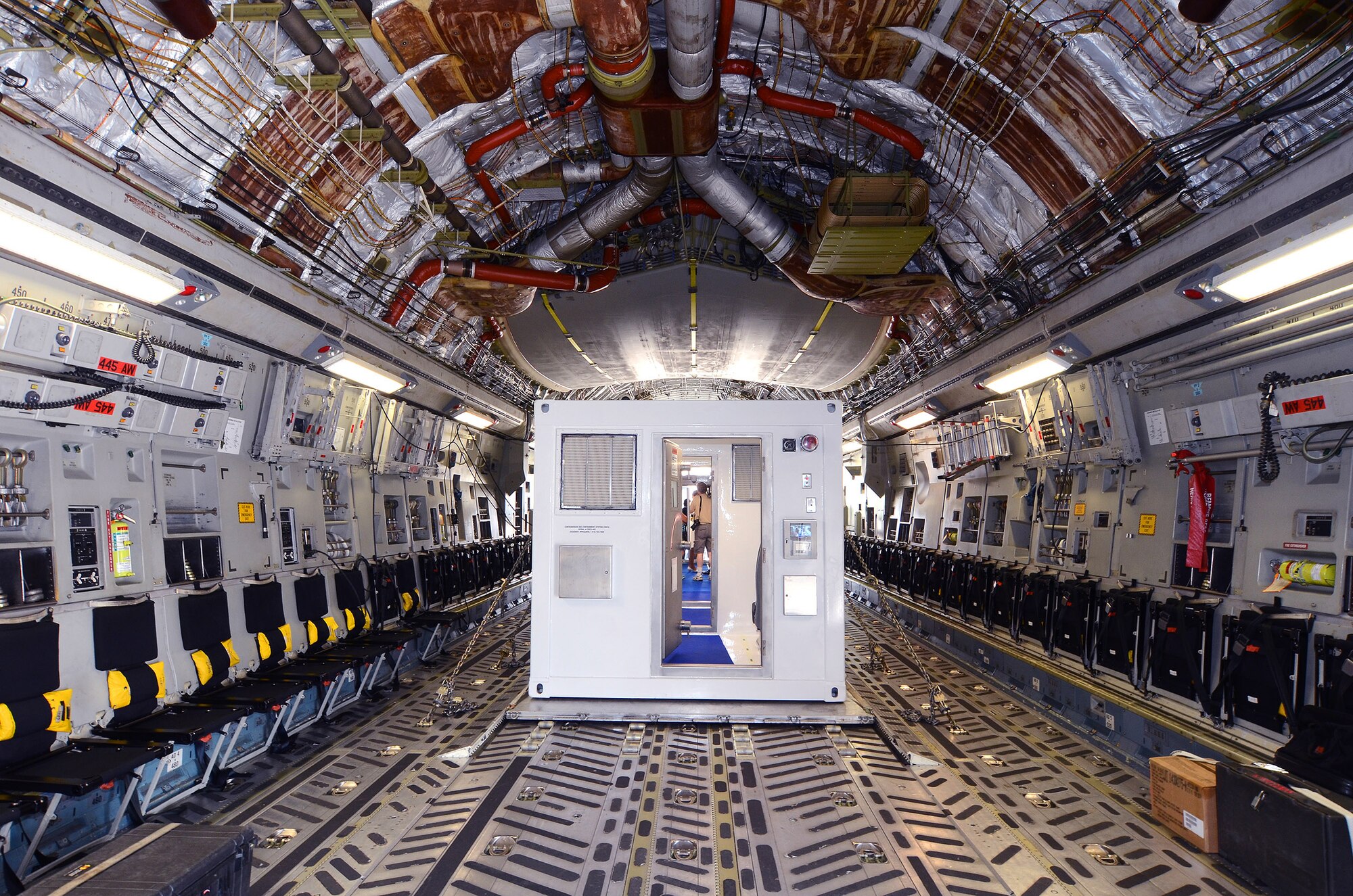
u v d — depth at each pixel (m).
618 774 5.66
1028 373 8.27
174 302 5.48
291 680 6.39
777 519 7.51
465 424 13.66
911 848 4.50
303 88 5.11
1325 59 4.09
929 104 6.29
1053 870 4.25
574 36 6.08
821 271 8.23
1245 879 4.15
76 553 5.15
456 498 14.20
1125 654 6.84
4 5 3.40
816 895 3.97
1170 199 5.45
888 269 8.09
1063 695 7.66
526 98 6.70
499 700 7.98
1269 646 5.18
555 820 4.84
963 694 8.41
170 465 6.51
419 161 6.68
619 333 11.96
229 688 6.09
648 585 7.46
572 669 7.43
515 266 9.49
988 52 5.39
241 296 6.16
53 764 4.37
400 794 5.29
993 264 7.98
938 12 5.23
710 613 11.19
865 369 13.63
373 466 10.16
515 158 7.87
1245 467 6.00
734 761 5.98
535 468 7.64
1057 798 5.31
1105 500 7.93
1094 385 7.46
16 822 4.21
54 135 4.01
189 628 5.88
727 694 7.36
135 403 5.59
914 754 6.16
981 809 5.10
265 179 5.63
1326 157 4.28
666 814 4.95
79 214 4.45
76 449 5.38
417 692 8.32
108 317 5.18
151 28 4.11
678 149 6.73
